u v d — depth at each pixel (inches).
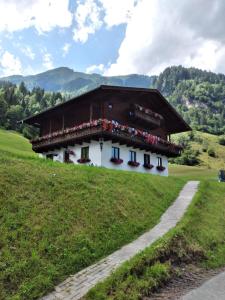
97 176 855.1
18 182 645.9
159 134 1904.5
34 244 503.5
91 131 1433.3
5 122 5565.9
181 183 1244.5
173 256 605.6
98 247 568.1
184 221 767.7
